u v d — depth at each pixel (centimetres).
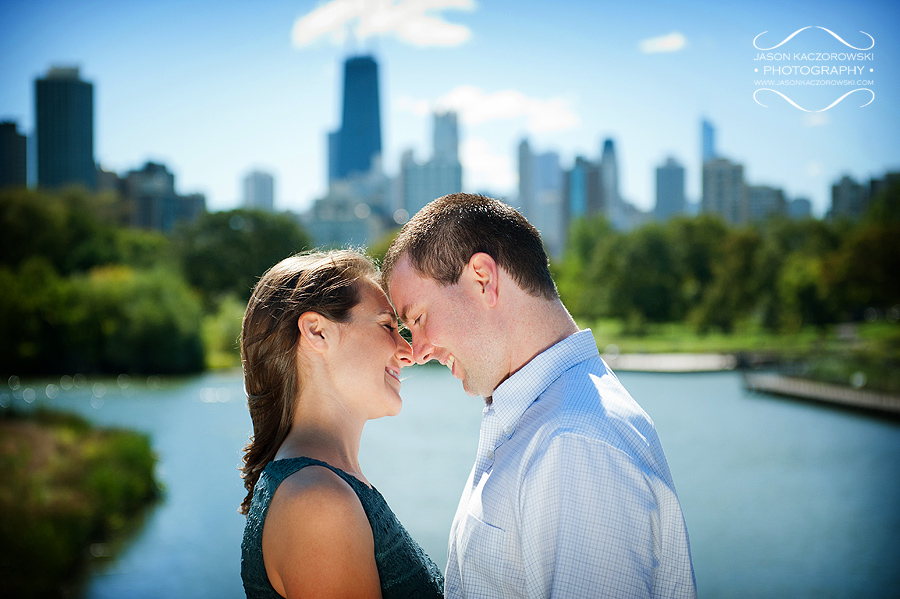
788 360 4241
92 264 5250
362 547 132
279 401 151
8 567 923
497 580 138
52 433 1641
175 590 959
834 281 5062
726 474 1795
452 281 148
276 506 131
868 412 2748
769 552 1188
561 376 144
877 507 1457
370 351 154
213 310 4981
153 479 1502
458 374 157
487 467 152
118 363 4078
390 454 1955
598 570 119
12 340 4000
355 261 161
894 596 981
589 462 124
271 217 5597
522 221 152
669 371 4131
